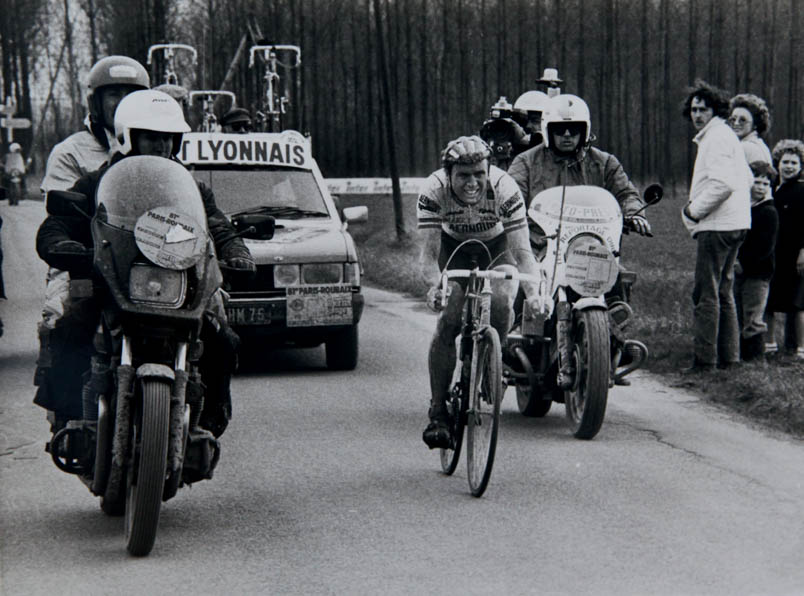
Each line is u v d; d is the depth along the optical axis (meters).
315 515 7.66
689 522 7.42
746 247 13.09
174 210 6.68
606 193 10.31
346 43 37.78
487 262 9.31
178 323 6.65
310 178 14.95
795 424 10.23
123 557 6.80
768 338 13.70
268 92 24.66
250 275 7.48
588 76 28.38
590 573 6.43
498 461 9.12
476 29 35.03
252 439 10.00
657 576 6.38
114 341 6.81
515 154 13.87
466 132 36.03
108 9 46.41
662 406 11.22
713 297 12.24
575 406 10.07
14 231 36.34
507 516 7.59
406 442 9.89
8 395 11.81
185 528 7.39
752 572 6.45
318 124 38.56
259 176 14.74
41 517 7.64
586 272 9.73
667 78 26.53
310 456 9.38
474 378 8.20
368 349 15.12
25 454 9.34
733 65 23.39
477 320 8.41
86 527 7.41
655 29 26.38
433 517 7.59
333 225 14.04
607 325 9.72
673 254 23.69
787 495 8.07
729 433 10.09
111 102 9.86
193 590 6.20
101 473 6.78
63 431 6.96
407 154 38.88
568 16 28.98
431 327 16.98
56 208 6.99
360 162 39.66
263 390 12.40
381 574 6.44
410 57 37.22
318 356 14.98
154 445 6.44
